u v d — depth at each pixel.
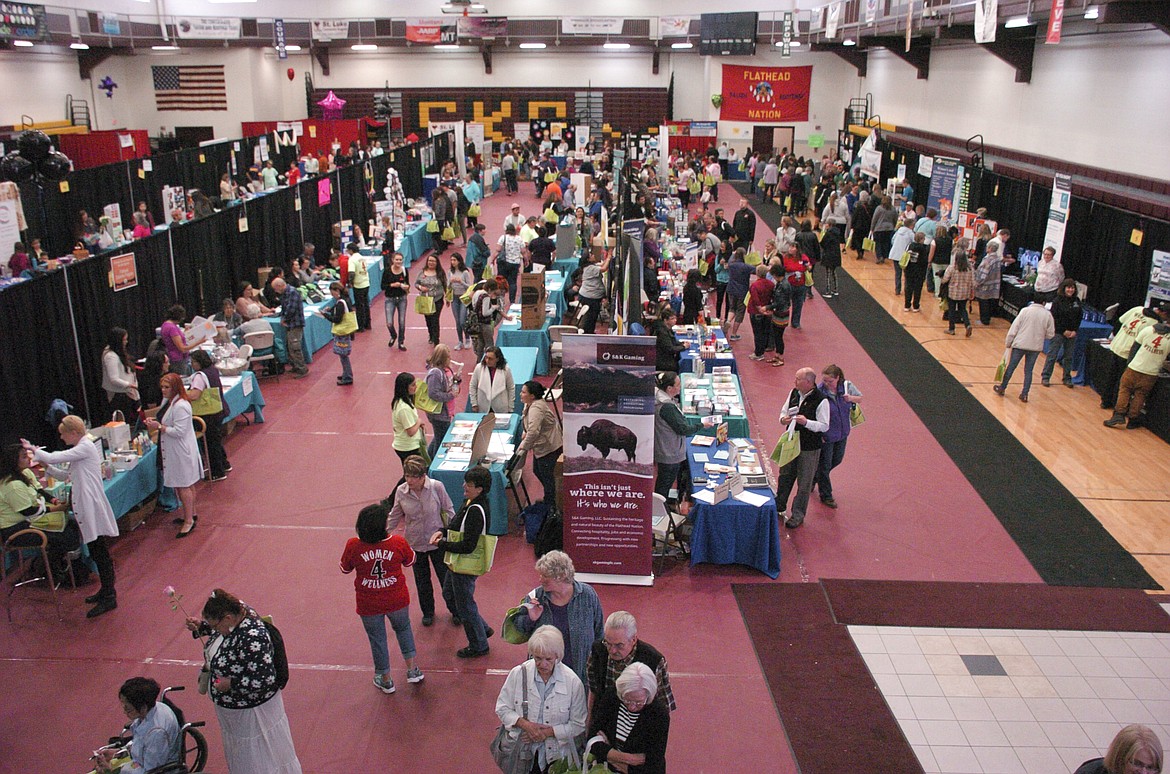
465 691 6.41
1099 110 14.49
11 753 5.81
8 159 17.11
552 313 14.48
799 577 7.88
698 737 5.93
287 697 6.33
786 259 15.32
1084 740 5.90
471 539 6.23
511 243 16.52
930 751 5.79
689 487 8.45
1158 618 7.24
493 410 9.51
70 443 7.26
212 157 25.00
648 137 34.72
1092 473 9.88
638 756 4.49
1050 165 16.23
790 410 8.45
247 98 33.00
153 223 21.23
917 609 7.36
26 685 6.48
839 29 25.20
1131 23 13.26
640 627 7.12
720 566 8.07
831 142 35.22
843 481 9.74
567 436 7.36
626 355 7.08
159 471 8.92
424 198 27.50
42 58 28.59
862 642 6.93
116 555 8.23
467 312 14.05
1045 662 6.69
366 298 15.48
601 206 20.02
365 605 6.10
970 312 16.78
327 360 13.93
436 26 33.09
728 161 36.00
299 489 9.51
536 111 36.94
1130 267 12.77
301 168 27.06
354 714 6.16
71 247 18.05
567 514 7.58
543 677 4.62
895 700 6.28
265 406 11.98
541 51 36.28
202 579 7.83
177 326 11.38
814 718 6.10
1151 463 10.15
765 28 31.97
